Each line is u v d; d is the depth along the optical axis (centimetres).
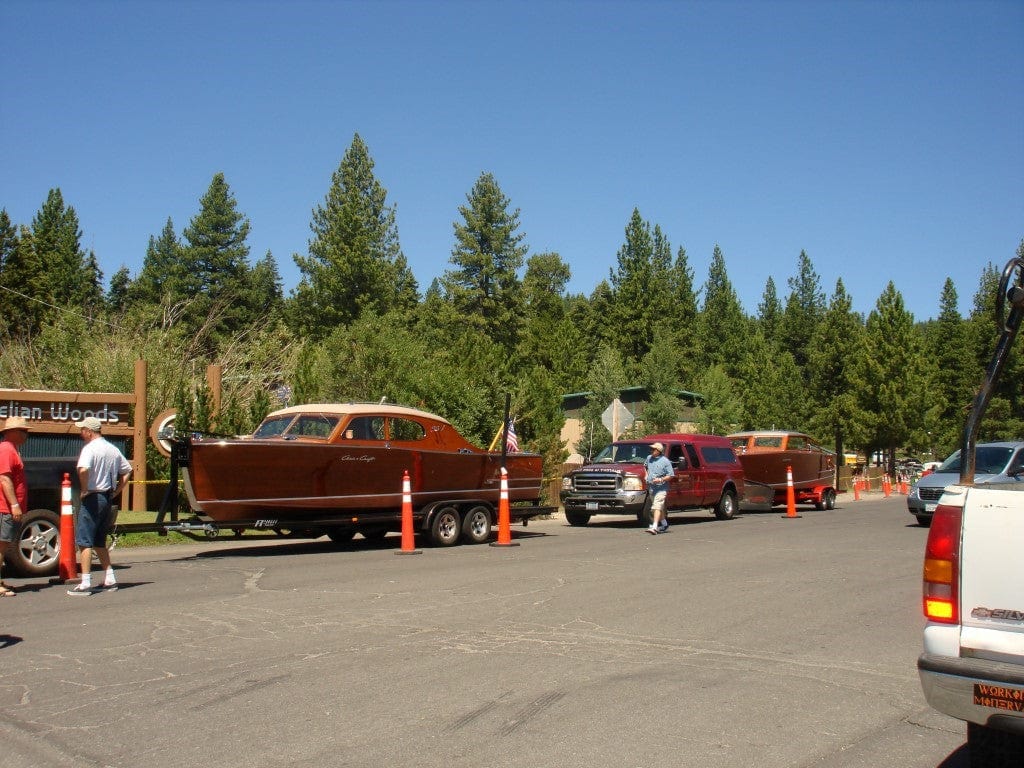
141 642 806
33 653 765
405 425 1565
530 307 6838
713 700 649
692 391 5616
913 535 1820
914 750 556
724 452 2345
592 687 676
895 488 4294
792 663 759
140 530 1275
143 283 6075
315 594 1054
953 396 5716
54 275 5547
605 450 2252
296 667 724
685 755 539
